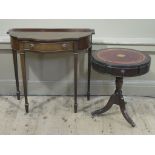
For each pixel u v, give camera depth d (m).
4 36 2.49
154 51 2.51
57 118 2.31
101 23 2.44
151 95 2.67
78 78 2.66
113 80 2.65
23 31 2.36
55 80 2.66
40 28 2.41
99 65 2.00
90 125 2.22
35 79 2.66
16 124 2.22
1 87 2.67
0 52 2.54
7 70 2.62
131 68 1.91
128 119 2.21
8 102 2.57
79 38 2.10
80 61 2.59
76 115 2.36
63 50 2.11
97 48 2.52
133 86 2.67
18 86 2.56
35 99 2.63
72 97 2.68
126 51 2.25
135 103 2.58
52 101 2.60
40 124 2.22
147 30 2.45
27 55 2.56
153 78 2.64
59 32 2.33
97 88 2.67
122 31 2.46
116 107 2.51
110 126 2.21
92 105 2.53
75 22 2.44
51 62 2.59
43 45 2.07
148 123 2.26
